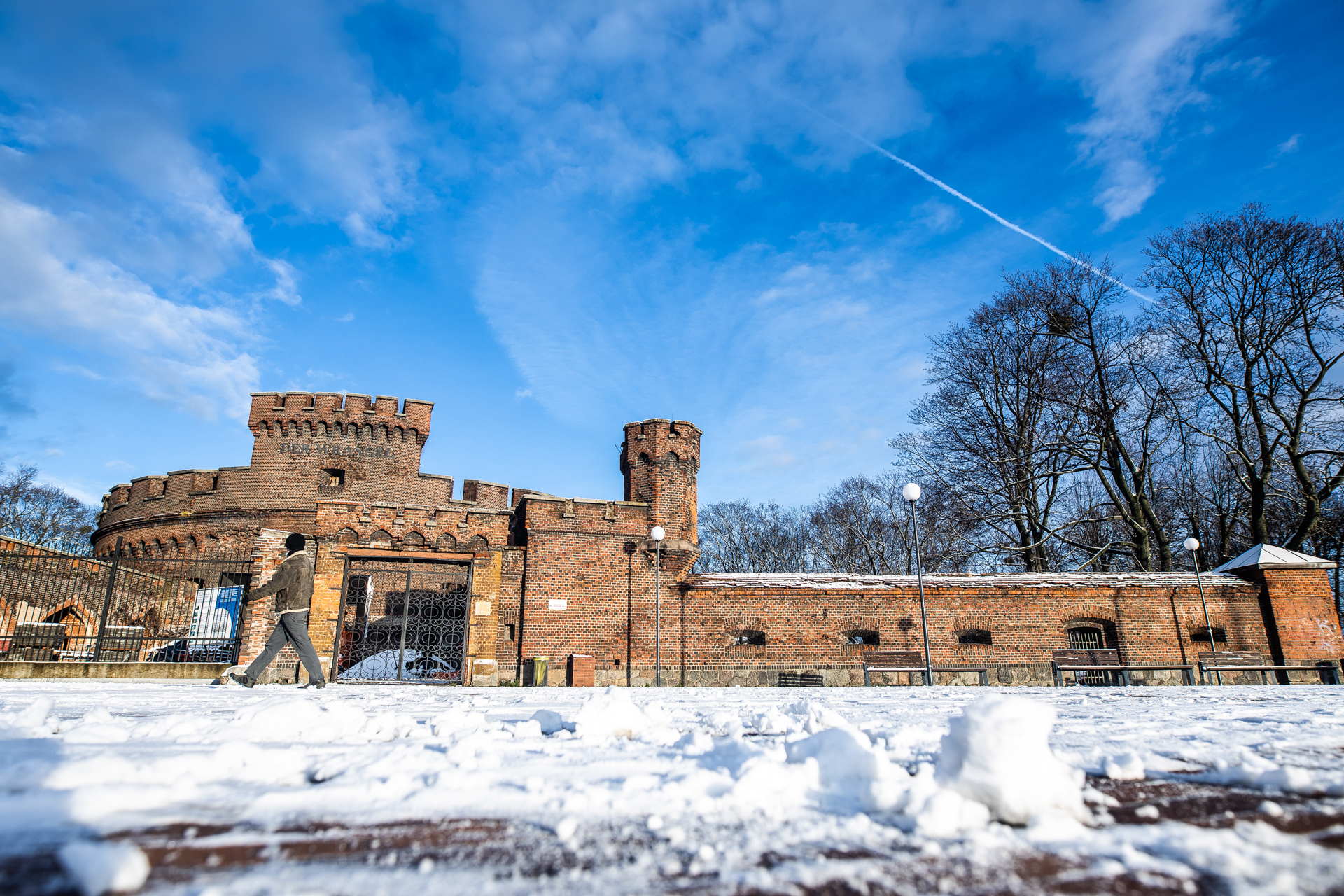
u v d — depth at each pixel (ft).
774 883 6.46
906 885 6.42
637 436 79.15
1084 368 103.09
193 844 7.28
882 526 156.35
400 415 119.14
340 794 9.42
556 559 70.28
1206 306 97.40
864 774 10.32
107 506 126.00
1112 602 70.95
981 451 105.70
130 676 49.37
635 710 16.29
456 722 16.53
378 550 62.44
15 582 59.11
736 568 181.88
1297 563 71.36
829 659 69.31
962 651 69.67
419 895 5.97
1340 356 89.15
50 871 6.08
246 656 57.26
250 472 114.21
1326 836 7.75
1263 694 33.91
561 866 6.89
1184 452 105.70
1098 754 12.92
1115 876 6.61
